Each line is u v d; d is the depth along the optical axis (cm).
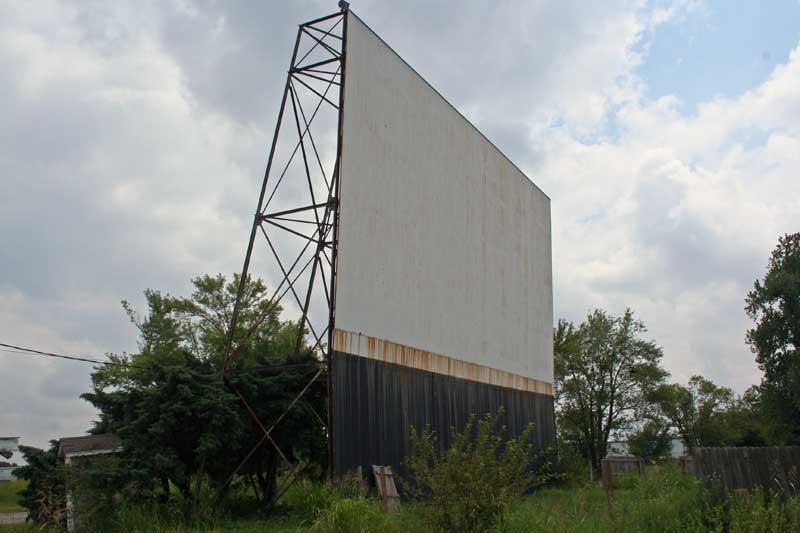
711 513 1302
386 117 2680
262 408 2244
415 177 2841
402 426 2544
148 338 3888
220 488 2133
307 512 2019
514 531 1235
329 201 2381
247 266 2430
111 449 2253
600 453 5869
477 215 3334
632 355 5981
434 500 1303
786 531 1180
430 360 2806
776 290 4653
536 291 3928
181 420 2036
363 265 2453
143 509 1872
